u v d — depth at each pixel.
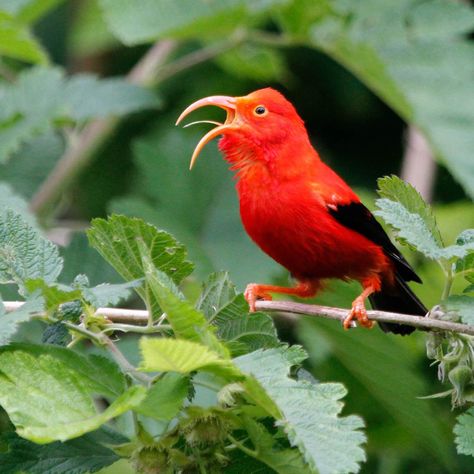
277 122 11.01
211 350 6.84
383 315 8.23
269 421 7.69
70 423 6.71
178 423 7.30
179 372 6.85
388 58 14.79
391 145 17.86
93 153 15.92
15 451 7.47
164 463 7.20
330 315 9.73
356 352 12.23
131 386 7.01
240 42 15.09
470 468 13.38
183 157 15.78
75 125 16.14
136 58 19.31
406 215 8.09
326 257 10.96
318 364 13.30
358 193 14.99
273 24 17.41
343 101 17.89
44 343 7.37
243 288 13.98
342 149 17.89
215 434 7.19
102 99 14.95
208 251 14.59
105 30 17.91
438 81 14.67
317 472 6.32
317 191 10.84
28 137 14.45
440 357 8.10
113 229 7.87
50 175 15.64
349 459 6.43
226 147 11.16
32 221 9.85
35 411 6.77
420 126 14.27
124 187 17.86
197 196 15.54
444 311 8.09
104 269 11.31
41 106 14.83
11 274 7.77
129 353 11.05
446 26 14.98
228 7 14.29
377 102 17.86
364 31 14.91
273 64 16.12
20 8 14.79
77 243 11.34
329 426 6.66
